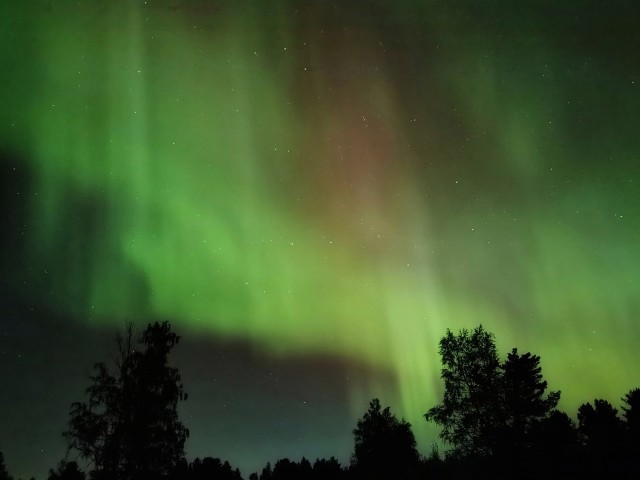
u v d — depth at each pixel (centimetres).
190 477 2661
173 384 2625
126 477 2383
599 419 2427
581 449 2320
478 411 2564
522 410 2477
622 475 2097
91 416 2491
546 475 2231
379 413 3406
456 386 2645
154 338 2720
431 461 3055
